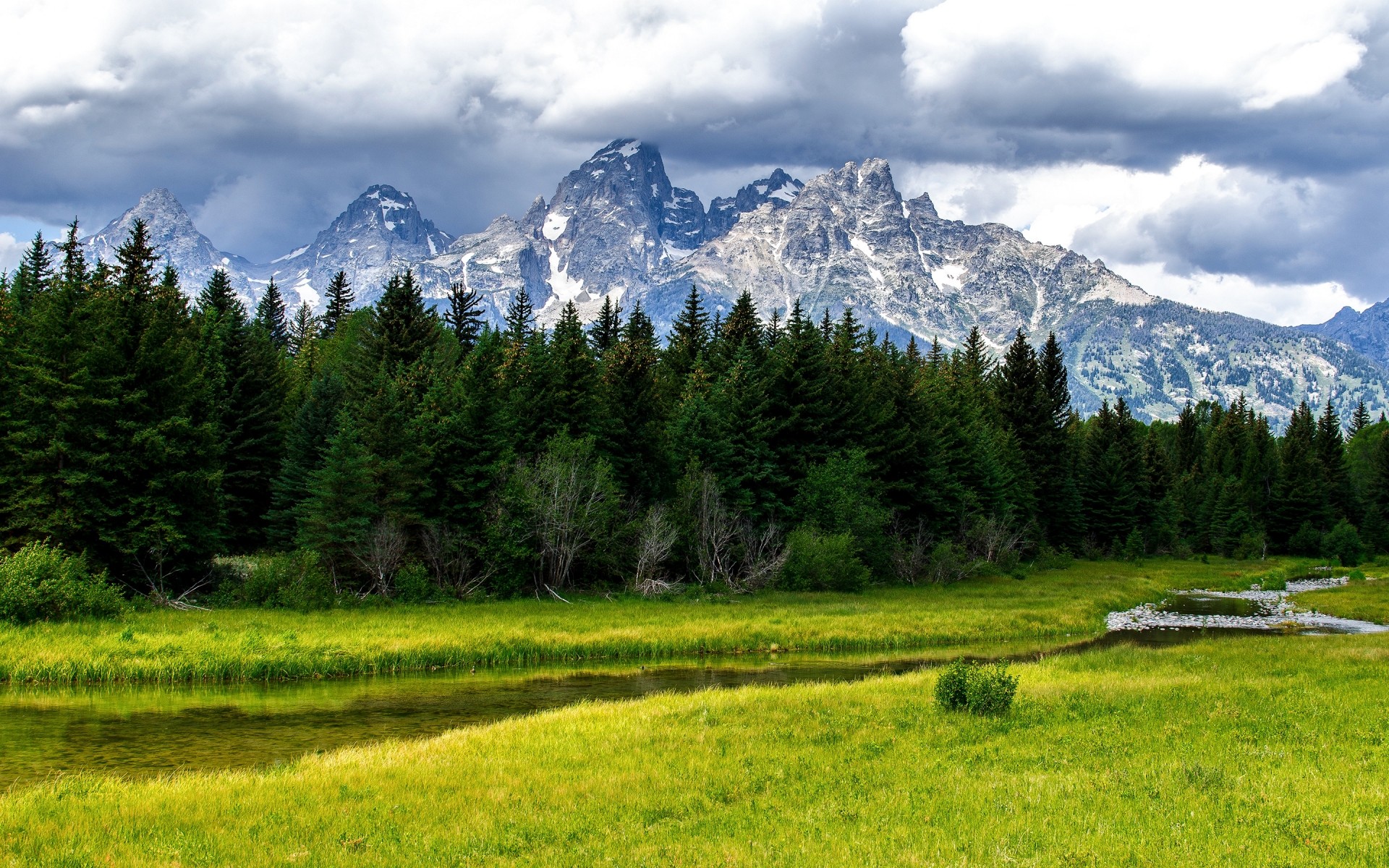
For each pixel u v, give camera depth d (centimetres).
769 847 1169
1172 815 1270
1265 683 2444
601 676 3167
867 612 4881
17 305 5744
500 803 1446
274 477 5988
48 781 1669
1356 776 1473
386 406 5197
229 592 4281
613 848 1196
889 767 1581
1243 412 15588
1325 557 11162
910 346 9256
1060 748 1705
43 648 2927
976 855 1109
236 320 6425
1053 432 9906
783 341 7531
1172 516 11112
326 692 2756
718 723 2053
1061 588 6581
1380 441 13262
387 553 4688
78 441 4241
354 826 1338
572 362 6081
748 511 6219
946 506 7419
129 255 5831
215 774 1702
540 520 5075
